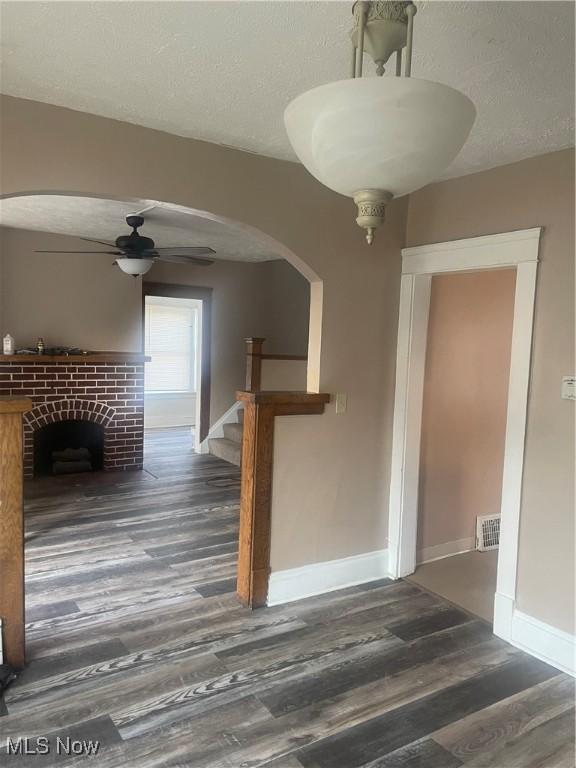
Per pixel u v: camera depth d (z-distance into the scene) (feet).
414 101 3.25
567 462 8.41
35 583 10.84
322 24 5.40
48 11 5.26
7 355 17.31
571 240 8.32
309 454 10.47
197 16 5.32
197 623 9.51
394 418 11.44
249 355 20.89
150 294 21.45
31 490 17.08
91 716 7.08
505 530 9.25
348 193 3.95
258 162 9.34
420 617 9.96
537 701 7.71
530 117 7.31
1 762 6.28
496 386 13.44
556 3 4.85
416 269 10.84
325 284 10.27
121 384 19.51
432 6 4.92
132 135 8.13
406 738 6.90
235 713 7.24
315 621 9.71
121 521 14.56
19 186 7.38
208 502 16.37
